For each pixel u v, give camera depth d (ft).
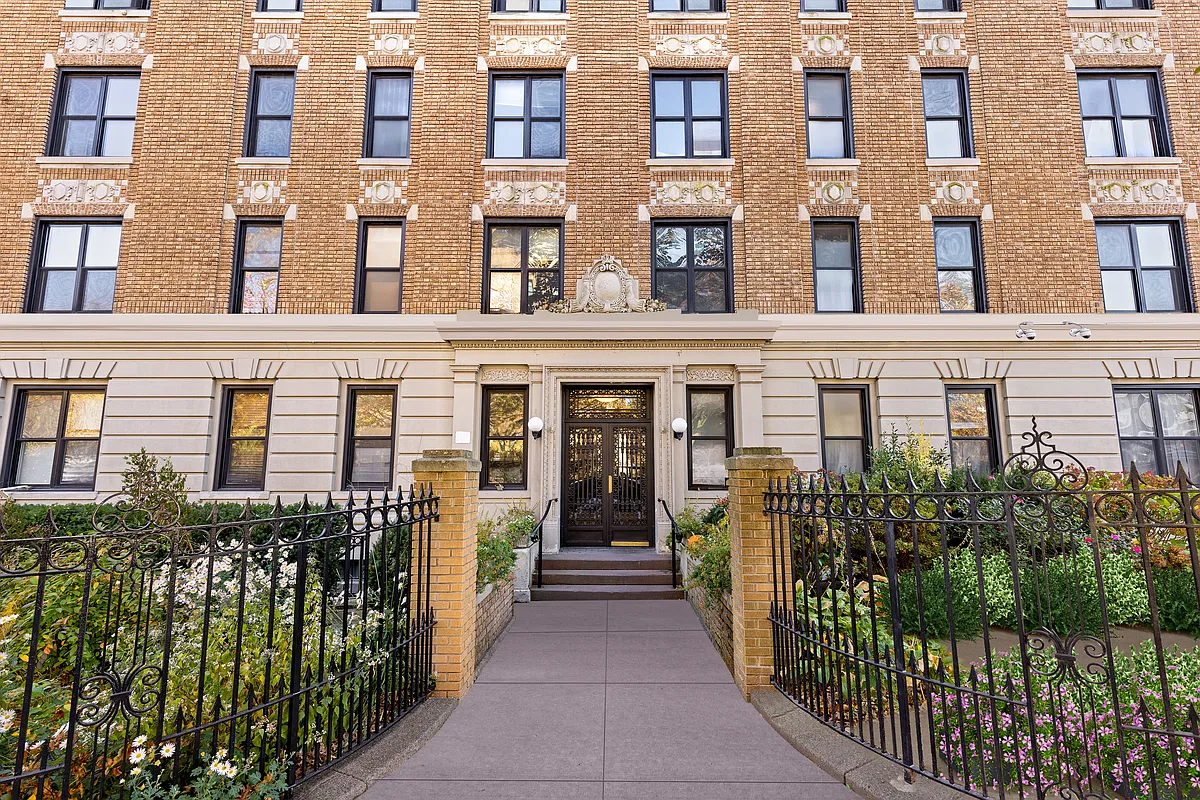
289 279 39.52
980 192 40.34
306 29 41.86
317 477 37.58
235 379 38.29
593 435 38.50
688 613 26.94
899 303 39.34
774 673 17.04
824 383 38.73
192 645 13.10
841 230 40.96
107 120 41.63
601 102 41.50
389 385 39.01
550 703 16.90
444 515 17.75
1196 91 40.78
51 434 38.42
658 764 13.55
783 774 13.09
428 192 40.32
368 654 14.40
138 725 10.55
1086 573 21.34
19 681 12.31
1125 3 42.57
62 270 40.22
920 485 29.40
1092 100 41.50
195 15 41.70
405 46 42.04
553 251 41.01
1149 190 39.83
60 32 41.55
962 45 41.96
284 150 41.65
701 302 40.42
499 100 42.52
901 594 21.94
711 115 42.29
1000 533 25.76
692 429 38.37
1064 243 39.37
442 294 39.37
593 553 34.78
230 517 16.37
